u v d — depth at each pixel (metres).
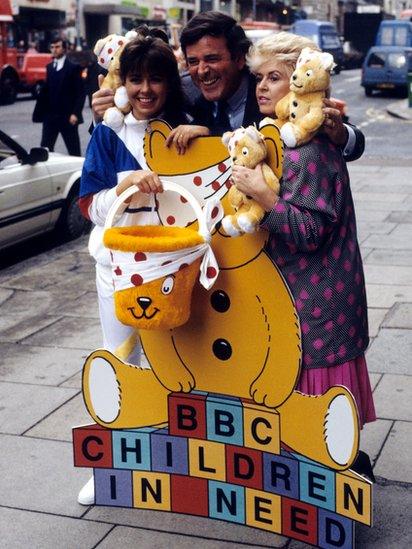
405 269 6.91
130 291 2.81
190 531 3.29
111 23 43.47
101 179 3.20
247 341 2.99
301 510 3.03
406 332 5.41
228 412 3.09
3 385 4.82
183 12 52.47
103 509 3.48
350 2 84.12
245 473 3.12
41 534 3.32
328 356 2.94
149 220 3.05
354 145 2.99
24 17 34.00
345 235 2.94
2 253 8.12
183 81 3.43
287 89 2.84
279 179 2.77
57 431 4.22
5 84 25.27
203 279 2.85
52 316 6.10
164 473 3.26
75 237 8.59
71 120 11.83
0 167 7.46
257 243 2.88
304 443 2.96
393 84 27.25
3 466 3.87
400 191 10.67
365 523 2.86
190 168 2.92
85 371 3.25
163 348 3.12
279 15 70.12
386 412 4.29
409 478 3.64
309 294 2.89
